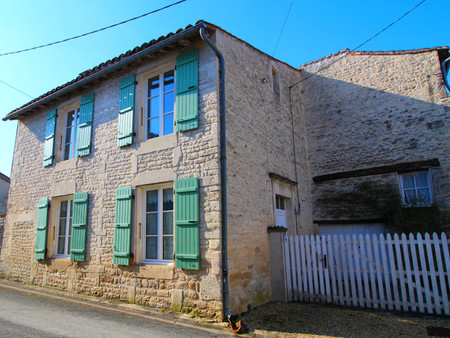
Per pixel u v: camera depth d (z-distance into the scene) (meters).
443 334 4.32
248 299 5.53
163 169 5.93
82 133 7.55
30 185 8.72
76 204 7.18
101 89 7.49
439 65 8.19
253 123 6.73
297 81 10.00
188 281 5.24
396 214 7.73
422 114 8.17
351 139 9.11
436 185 7.61
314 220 9.18
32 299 6.47
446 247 5.21
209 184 5.31
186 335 4.24
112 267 6.30
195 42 6.04
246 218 5.87
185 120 5.79
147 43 6.26
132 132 6.50
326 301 6.07
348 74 9.51
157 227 6.02
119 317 5.11
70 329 4.41
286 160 8.19
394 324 4.76
